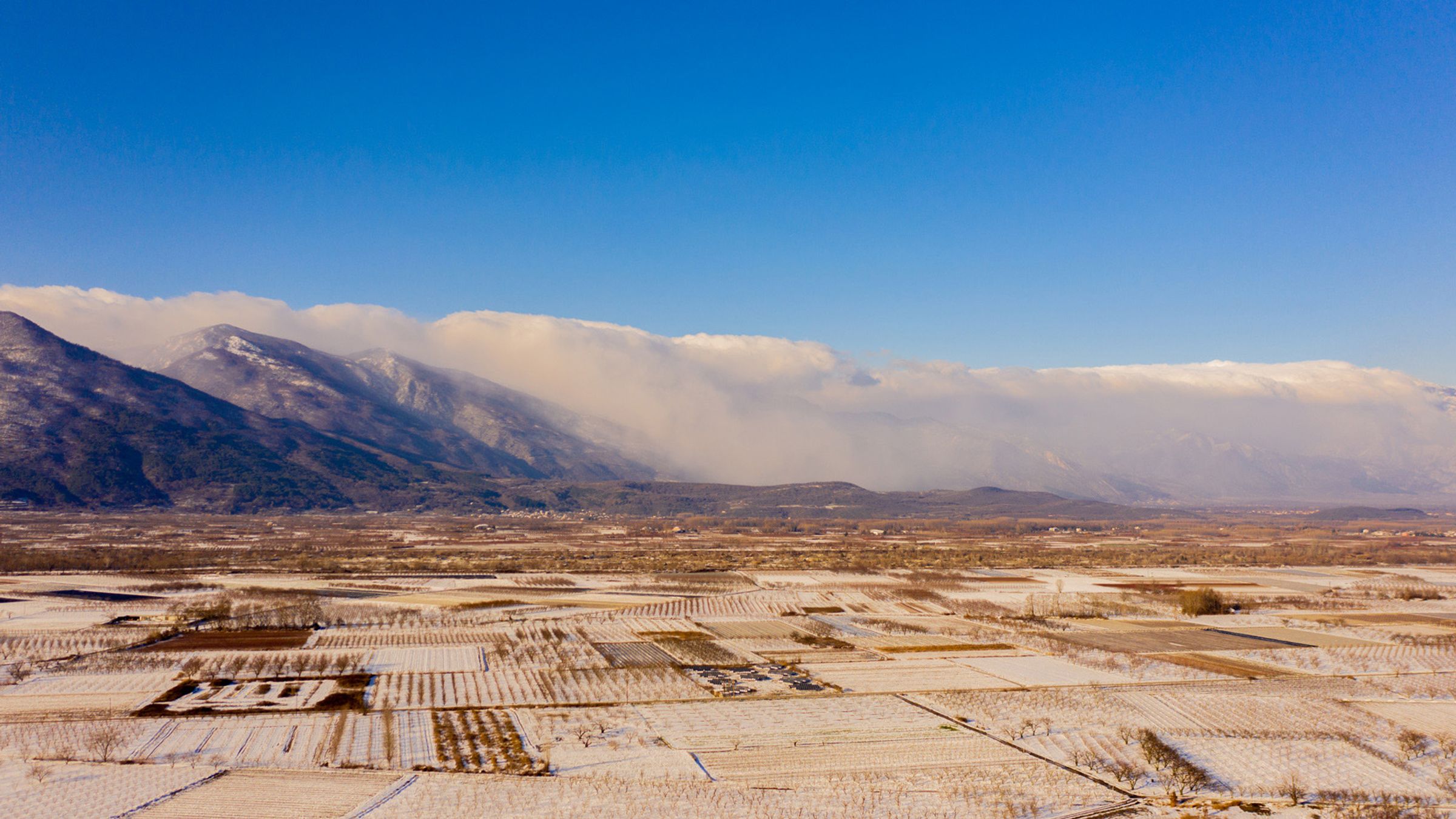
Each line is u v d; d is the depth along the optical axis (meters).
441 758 113.75
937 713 137.88
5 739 118.94
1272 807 102.50
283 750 116.06
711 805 99.81
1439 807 102.44
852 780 108.50
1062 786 107.56
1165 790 106.94
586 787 104.62
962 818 97.75
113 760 111.81
